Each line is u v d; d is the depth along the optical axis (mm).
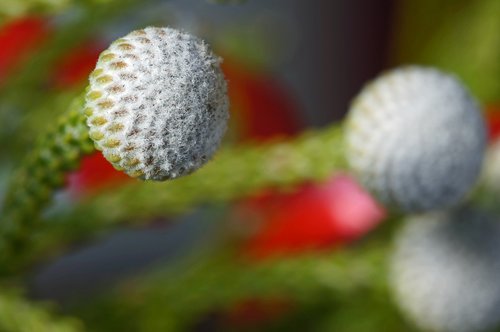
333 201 279
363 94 179
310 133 194
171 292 212
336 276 224
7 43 249
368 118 175
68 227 187
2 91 222
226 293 214
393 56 427
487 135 177
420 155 172
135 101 129
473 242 190
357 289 231
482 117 176
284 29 378
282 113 331
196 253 268
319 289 224
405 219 217
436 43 344
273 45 335
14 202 163
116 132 129
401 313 240
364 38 458
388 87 176
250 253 271
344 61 463
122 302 211
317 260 226
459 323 193
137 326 209
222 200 190
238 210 283
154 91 129
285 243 278
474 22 325
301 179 188
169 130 130
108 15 218
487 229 192
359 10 448
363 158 175
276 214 285
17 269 179
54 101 216
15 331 179
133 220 190
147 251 264
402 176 173
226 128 134
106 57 130
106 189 205
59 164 155
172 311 211
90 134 131
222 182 188
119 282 241
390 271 208
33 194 160
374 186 177
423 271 192
